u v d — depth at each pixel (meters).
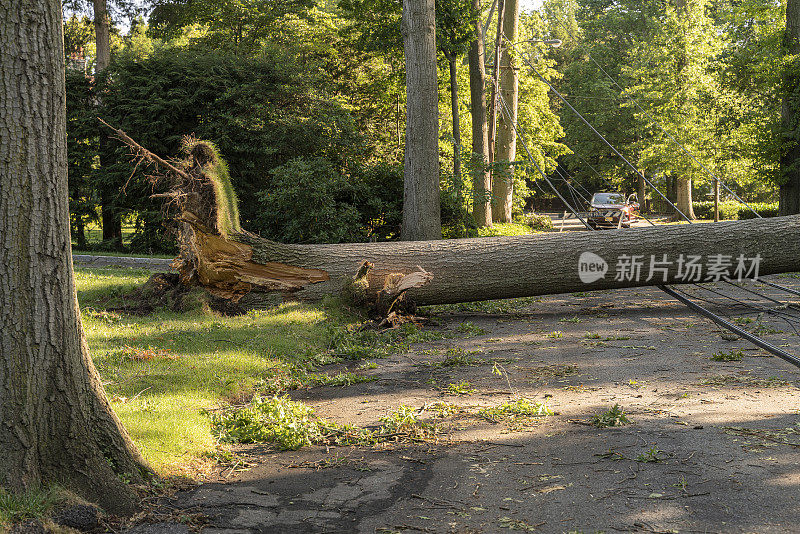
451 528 3.49
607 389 6.27
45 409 3.61
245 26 29.89
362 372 7.42
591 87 48.19
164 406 5.44
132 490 3.80
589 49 51.66
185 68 20.34
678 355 7.65
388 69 29.14
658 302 12.07
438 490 4.02
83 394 3.79
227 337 8.48
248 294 10.73
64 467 3.63
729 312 10.54
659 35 40.53
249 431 5.13
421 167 13.88
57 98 3.67
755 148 22.98
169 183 10.69
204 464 4.53
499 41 22.27
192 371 6.71
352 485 4.16
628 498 3.77
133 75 20.89
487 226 23.03
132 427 4.81
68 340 3.74
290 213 16.77
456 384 6.71
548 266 10.95
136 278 13.29
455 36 18.70
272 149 19.05
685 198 41.28
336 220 16.45
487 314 11.48
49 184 3.63
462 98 29.67
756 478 3.99
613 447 4.64
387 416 5.40
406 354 8.37
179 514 3.70
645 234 11.09
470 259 10.95
